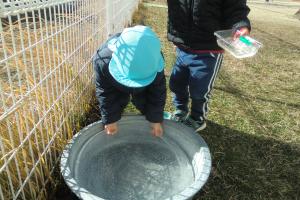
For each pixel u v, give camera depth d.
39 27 1.72
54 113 1.76
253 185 1.92
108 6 3.08
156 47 1.47
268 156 2.18
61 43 1.86
